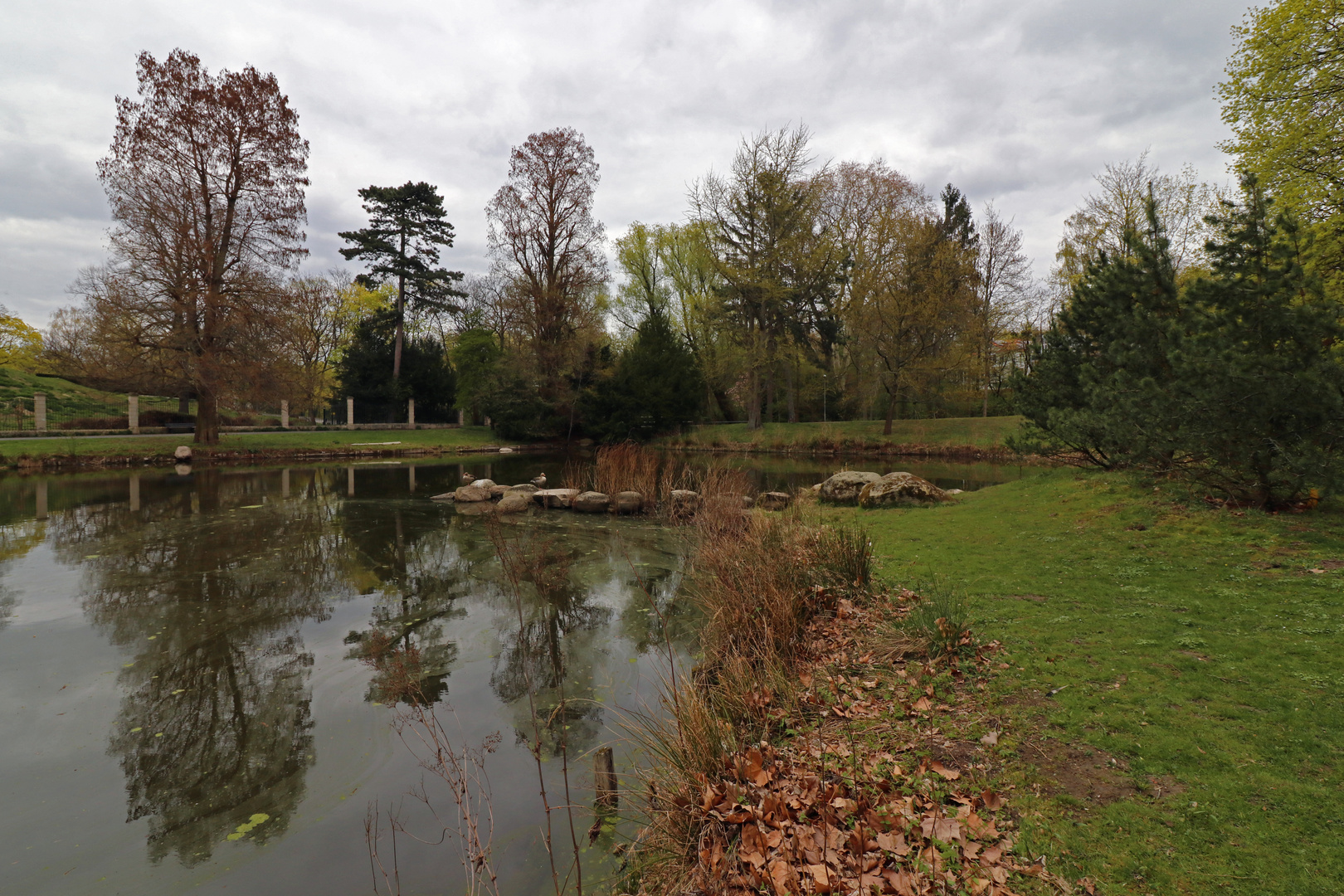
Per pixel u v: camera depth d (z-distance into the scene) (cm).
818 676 453
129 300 2162
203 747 443
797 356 3275
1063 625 475
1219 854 244
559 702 503
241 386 2362
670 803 321
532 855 329
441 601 756
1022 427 1225
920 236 2830
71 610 719
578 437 3884
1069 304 1129
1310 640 396
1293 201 1172
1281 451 581
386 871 319
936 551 756
